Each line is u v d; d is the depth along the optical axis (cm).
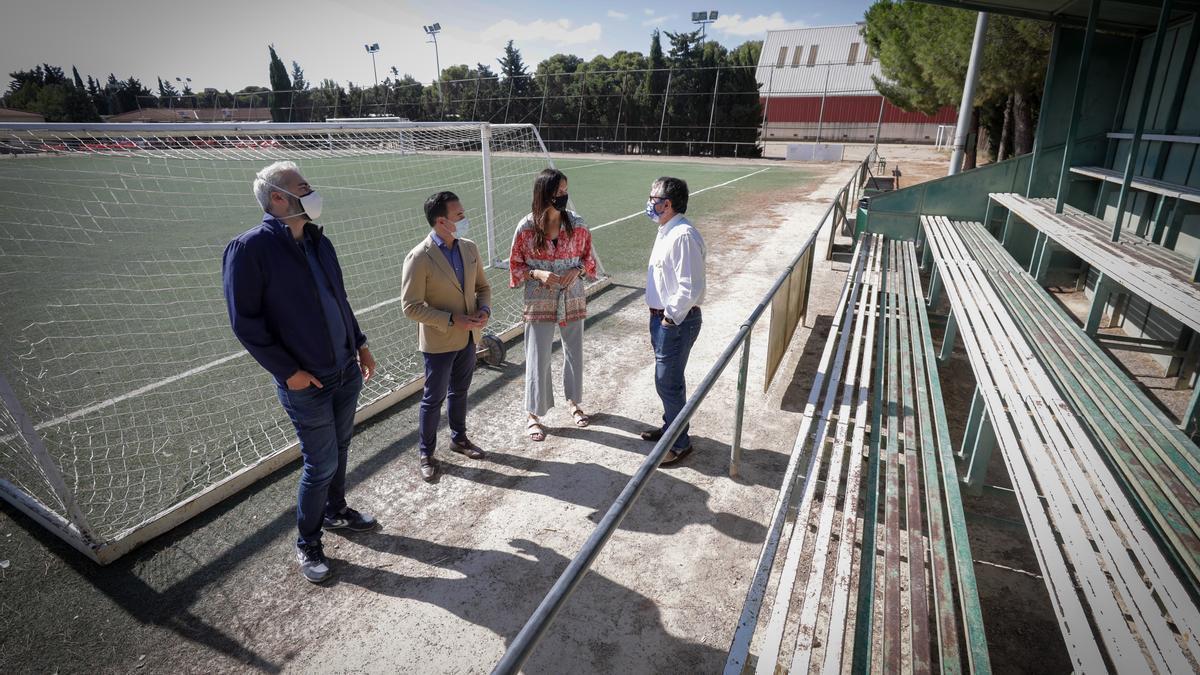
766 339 573
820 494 312
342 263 890
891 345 399
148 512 318
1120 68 640
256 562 285
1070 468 220
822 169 2566
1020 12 606
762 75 5306
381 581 274
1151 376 504
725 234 1098
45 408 443
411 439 396
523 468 363
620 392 464
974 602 187
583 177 2219
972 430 339
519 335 592
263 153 608
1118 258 407
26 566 281
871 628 182
